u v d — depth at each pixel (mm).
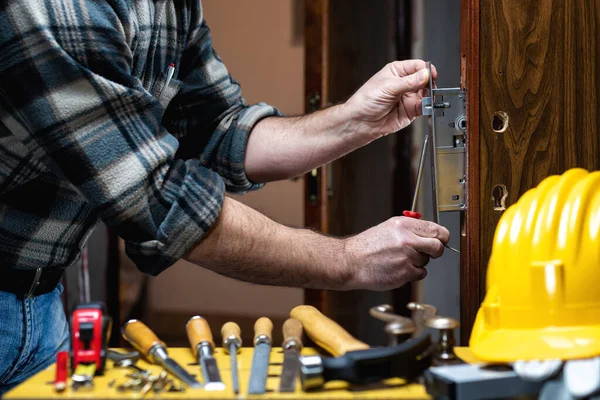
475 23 1042
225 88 1361
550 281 746
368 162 2307
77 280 2598
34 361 1185
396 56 2297
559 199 770
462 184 1064
